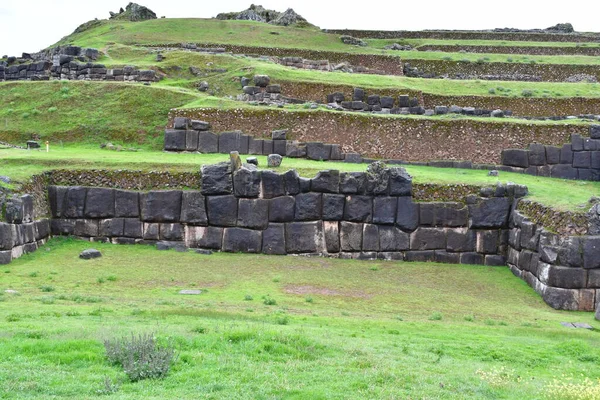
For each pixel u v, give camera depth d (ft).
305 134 116.78
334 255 89.25
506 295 76.07
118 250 86.02
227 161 90.79
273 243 88.69
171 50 175.11
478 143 117.39
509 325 63.16
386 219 89.76
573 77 197.06
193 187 90.48
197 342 44.29
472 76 198.39
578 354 51.37
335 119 117.80
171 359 40.06
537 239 78.84
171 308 58.23
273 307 63.10
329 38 225.35
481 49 235.20
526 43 241.55
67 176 91.76
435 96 148.66
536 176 112.88
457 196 91.45
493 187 90.84
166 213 89.45
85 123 122.11
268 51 195.83
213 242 88.89
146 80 145.59
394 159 116.06
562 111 147.64
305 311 62.44
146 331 46.09
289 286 73.51
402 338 53.06
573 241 73.26
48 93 132.16
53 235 89.97
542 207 80.64
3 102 131.23
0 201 77.56
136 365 38.37
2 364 37.93
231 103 124.88
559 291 72.79
